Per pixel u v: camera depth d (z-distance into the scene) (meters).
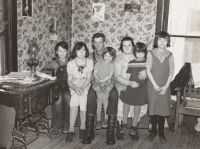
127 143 3.59
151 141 3.66
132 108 3.90
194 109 3.86
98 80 3.81
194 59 4.86
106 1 5.05
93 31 5.20
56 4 4.70
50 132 3.72
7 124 2.52
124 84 3.71
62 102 3.77
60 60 4.03
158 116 3.70
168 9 4.82
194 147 3.52
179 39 4.87
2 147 2.51
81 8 5.20
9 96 2.95
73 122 3.62
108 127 3.62
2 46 3.62
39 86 3.21
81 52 3.63
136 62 3.67
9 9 3.60
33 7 4.09
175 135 3.88
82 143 3.54
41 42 4.38
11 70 3.72
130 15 4.97
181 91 4.09
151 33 4.91
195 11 4.73
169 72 3.66
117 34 5.08
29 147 3.35
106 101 3.90
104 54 3.80
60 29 4.91
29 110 3.08
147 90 3.67
